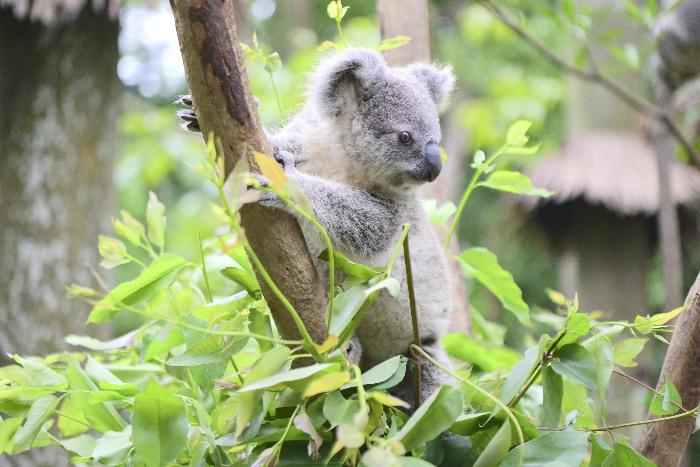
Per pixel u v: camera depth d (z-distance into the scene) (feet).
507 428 8.42
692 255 25.52
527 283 36.06
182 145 34.99
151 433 8.54
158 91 44.14
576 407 10.64
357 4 42.70
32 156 20.80
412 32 16.63
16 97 21.09
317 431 8.48
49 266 20.48
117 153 22.47
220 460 9.30
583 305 24.30
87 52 21.36
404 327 12.94
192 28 8.67
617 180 23.61
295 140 13.33
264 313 9.50
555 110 41.06
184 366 9.87
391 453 7.28
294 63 29.94
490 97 39.52
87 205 21.27
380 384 8.92
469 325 15.60
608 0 21.66
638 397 18.04
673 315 9.80
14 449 9.23
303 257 9.25
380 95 13.26
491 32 37.42
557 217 24.68
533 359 9.49
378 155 13.05
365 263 12.41
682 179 23.59
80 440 10.05
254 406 8.21
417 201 13.51
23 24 21.03
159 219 11.07
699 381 10.69
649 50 17.67
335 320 8.53
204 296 11.87
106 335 21.03
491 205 37.81
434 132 13.34
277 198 9.09
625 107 25.03
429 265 13.17
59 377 9.84
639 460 9.34
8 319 20.07
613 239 24.03
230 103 8.83
